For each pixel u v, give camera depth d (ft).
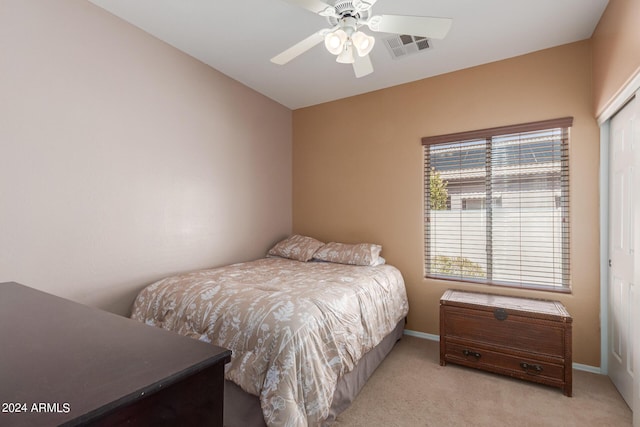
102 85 6.95
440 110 9.87
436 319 9.86
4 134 5.59
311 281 7.47
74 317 3.23
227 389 5.00
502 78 8.94
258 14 7.05
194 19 7.27
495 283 9.11
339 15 5.53
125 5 6.81
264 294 5.94
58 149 6.27
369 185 11.16
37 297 3.97
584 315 7.91
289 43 8.23
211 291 6.23
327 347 5.42
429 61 9.04
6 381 1.96
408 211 10.39
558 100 8.25
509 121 8.83
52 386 1.90
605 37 6.77
